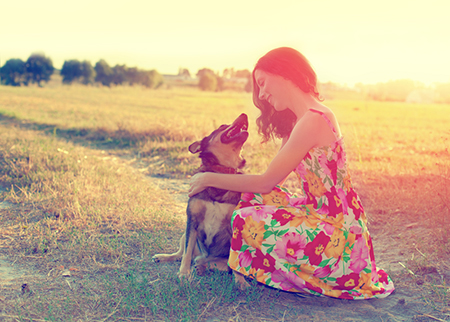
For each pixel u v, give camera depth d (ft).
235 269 9.54
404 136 46.98
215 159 11.75
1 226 13.94
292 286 9.41
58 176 19.95
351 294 9.46
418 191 17.30
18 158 23.04
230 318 8.75
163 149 32.45
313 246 9.12
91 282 10.23
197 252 12.46
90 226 14.24
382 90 220.02
